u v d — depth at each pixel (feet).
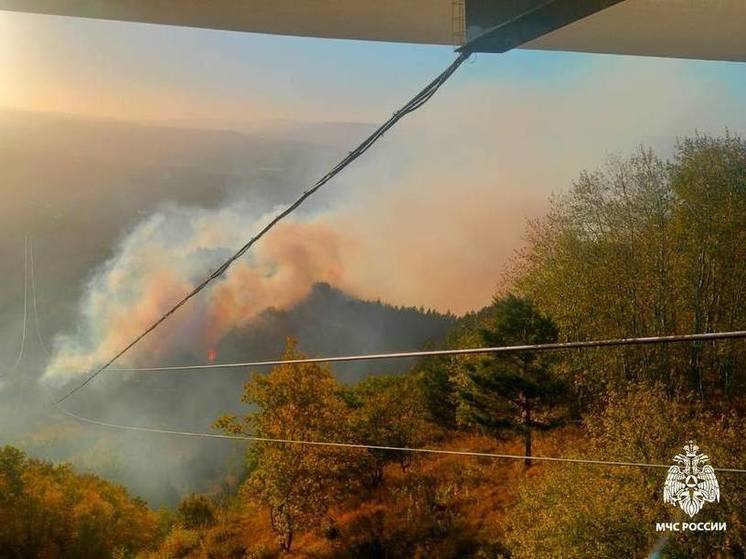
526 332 119.96
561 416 120.06
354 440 133.39
